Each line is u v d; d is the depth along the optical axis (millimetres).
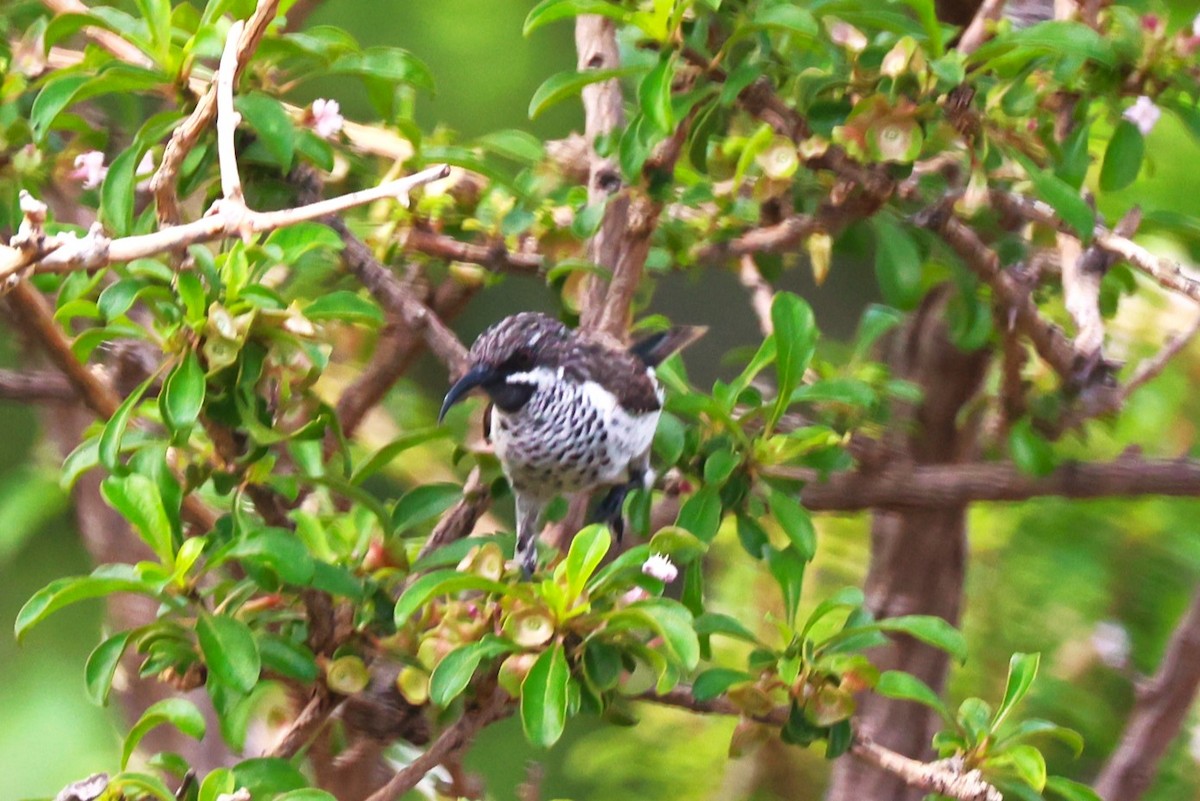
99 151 8344
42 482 10312
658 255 9008
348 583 6426
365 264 8305
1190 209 10805
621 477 8328
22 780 12695
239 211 5617
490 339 8047
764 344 7496
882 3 8453
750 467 7340
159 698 9133
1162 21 7711
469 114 16125
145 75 6996
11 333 9375
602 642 6340
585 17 9516
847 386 7363
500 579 6566
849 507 9062
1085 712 11141
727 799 11789
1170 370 11055
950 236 8094
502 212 9031
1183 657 9398
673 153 7891
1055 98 8039
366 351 10312
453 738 6777
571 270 8648
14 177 8086
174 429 5902
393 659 6871
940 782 6637
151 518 6238
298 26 9633
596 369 8031
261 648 6453
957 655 6707
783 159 7535
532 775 8336
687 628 6031
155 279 6520
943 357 10562
